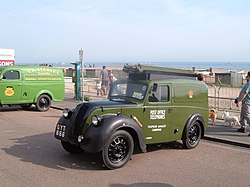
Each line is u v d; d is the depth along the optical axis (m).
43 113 14.42
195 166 6.67
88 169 6.27
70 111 6.99
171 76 7.99
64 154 7.31
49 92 15.24
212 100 16.81
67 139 6.70
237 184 5.66
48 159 6.89
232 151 8.02
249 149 8.30
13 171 6.05
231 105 14.96
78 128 6.55
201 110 8.32
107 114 6.56
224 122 11.55
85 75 36.56
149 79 7.36
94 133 6.16
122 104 6.81
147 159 7.10
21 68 14.57
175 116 7.66
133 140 6.77
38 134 9.52
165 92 7.49
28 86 14.64
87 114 6.47
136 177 5.88
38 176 5.80
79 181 5.59
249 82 9.73
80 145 6.42
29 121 12.06
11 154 7.24
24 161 6.71
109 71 20.83
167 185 5.51
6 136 9.20
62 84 15.77
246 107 9.79
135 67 7.49
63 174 5.95
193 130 8.20
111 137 6.20
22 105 16.05
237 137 9.22
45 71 15.18
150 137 7.22
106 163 6.20
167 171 6.29
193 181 5.76
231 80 22.61
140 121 6.99
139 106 6.96
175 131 7.71
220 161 7.09
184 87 7.86
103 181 5.62
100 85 20.73
